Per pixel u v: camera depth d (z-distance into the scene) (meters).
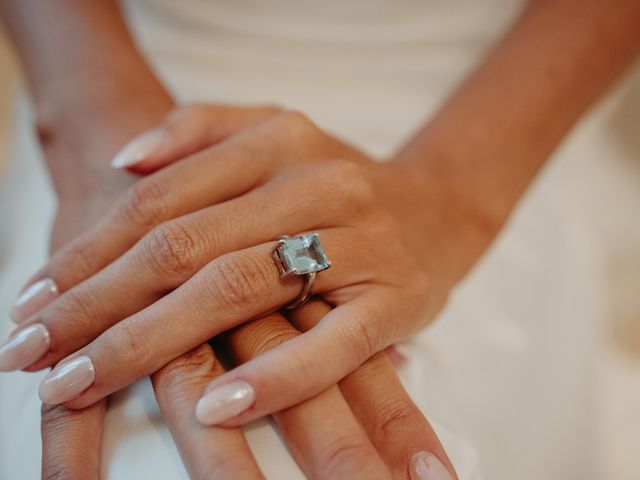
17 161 0.34
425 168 0.27
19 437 0.21
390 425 0.19
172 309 0.19
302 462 0.19
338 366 0.19
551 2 0.30
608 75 0.30
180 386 0.19
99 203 0.24
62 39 0.28
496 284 0.30
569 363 0.29
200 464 0.18
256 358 0.18
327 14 0.33
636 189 0.40
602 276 0.33
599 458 0.29
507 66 0.29
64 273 0.21
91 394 0.19
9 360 0.19
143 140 0.23
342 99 0.34
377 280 0.21
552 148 0.30
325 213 0.21
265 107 0.25
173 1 0.33
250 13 0.33
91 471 0.19
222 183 0.22
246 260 0.19
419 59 0.34
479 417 0.26
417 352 0.25
